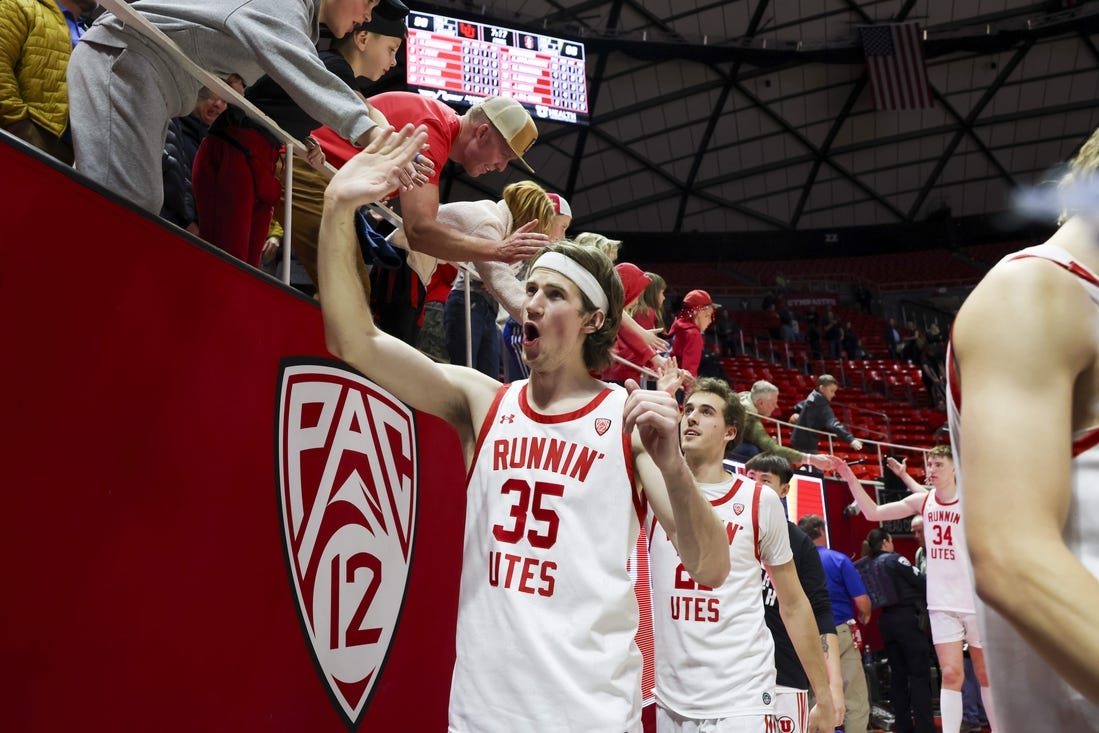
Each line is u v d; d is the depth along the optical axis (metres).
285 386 2.42
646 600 3.12
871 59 20.89
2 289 1.58
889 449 14.68
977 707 7.66
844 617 6.15
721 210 25.80
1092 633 0.81
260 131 2.74
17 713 1.54
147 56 2.23
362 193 1.85
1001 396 0.94
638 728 1.83
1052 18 20.38
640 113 22.27
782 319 23.39
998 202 25.56
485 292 4.36
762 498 3.51
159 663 1.86
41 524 1.62
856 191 25.53
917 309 26.05
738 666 3.31
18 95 2.57
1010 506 0.88
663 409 1.72
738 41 20.84
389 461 2.98
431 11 18.22
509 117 3.12
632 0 19.70
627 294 4.54
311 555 2.46
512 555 1.86
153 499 1.89
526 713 1.75
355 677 2.62
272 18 2.24
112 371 1.81
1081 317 0.97
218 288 2.16
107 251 1.82
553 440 1.93
